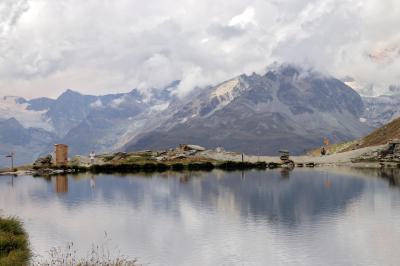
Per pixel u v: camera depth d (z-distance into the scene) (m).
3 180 136.62
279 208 77.44
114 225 64.81
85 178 138.12
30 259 46.75
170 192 100.44
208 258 48.78
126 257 49.00
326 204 80.81
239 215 71.56
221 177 136.75
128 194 97.56
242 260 47.91
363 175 136.25
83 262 45.25
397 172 146.38
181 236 58.03
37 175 154.50
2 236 47.16
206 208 78.44
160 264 46.84
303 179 127.19
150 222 66.75
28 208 80.12
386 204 79.50
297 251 50.66
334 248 51.53
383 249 50.94
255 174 147.38
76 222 67.06
